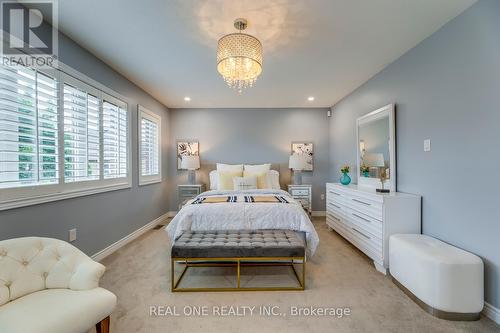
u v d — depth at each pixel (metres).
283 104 4.67
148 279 2.22
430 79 2.20
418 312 1.73
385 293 1.99
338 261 2.65
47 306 1.16
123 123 3.18
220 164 4.70
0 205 1.63
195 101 4.44
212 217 2.51
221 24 2.00
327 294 1.97
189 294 1.97
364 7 1.79
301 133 4.95
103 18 1.92
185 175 4.92
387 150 2.82
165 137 4.70
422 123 2.31
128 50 2.46
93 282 1.33
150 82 3.43
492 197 1.66
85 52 2.44
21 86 1.76
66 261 1.40
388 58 2.67
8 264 1.26
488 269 1.67
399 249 2.02
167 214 4.79
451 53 1.97
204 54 2.55
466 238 1.85
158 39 2.25
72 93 2.26
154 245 3.16
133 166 3.46
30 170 1.83
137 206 3.56
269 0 1.70
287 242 2.11
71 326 1.09
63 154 2.16
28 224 1.85
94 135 2.60
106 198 2.80
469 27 1.81
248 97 4.19
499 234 1.61
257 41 2.01
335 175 4.63
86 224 2.47
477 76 1.76
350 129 3.95
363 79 3.31
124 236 3.20
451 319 1.63
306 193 4.55
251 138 4.93
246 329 1.55
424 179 2.29
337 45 2.37
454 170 1.96
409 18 1.94
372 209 2.49
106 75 2.80
